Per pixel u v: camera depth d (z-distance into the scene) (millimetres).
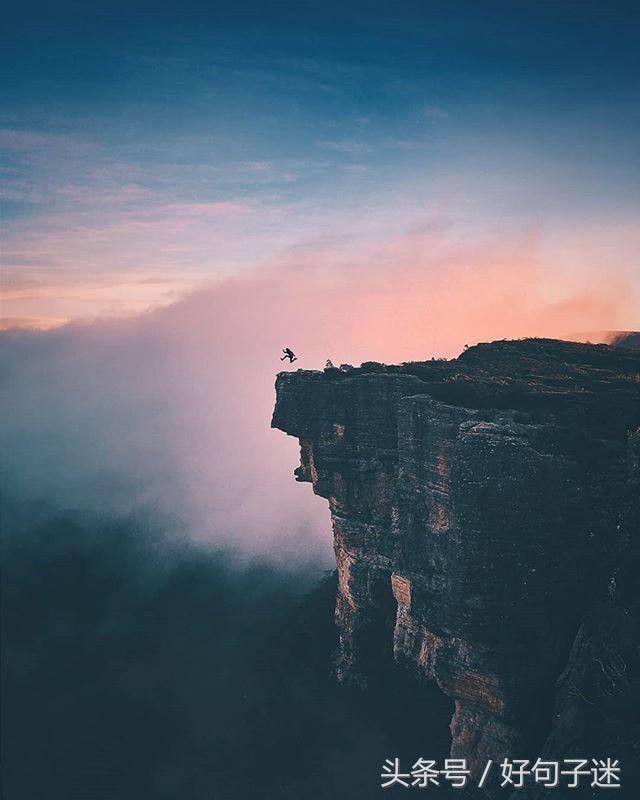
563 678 87438
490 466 88250
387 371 117500
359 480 115688
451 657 94125
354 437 114938
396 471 112188
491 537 87938
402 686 109500
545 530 88312
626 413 99062
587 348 130750
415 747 104062
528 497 87938
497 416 97375
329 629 131500
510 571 88125
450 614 89625
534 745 89375
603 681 83625
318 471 118562
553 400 103438
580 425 96875
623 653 83312
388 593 116438
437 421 100000
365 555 117188
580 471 90938
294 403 119688
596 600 87688
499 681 89312
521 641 88750
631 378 113500
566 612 89188
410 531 104438
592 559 88688
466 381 109125
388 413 111562
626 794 78500
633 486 89562
